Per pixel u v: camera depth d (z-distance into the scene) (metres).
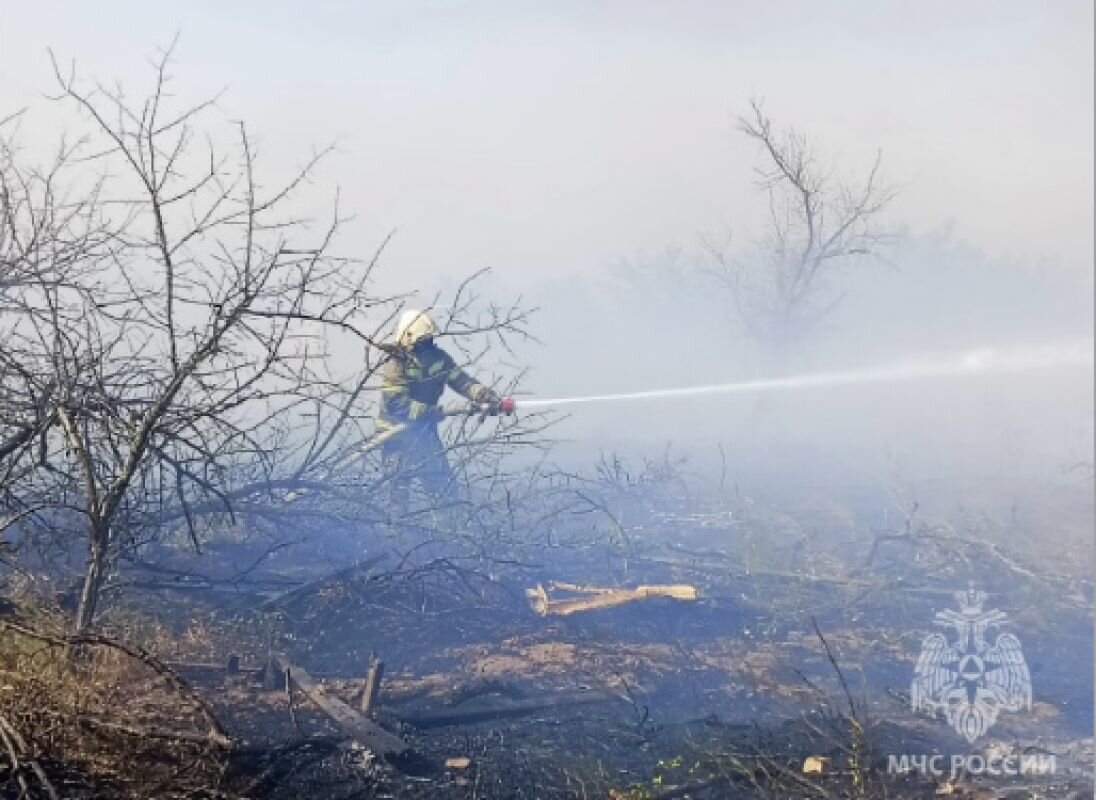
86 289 5.23
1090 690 5.30
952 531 8.05
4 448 4.93
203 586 5.98
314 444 6.36
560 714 4.82
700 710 4.93
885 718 4.85
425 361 7.28
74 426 4.59
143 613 5.46
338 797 3.92
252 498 6.47
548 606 6.09
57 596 5.20
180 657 5.11
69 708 3.71
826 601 6.52
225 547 6.80
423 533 6.88
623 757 4.38
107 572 5.38
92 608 4.71
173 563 6.47
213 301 5.09
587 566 7.16
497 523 7.37
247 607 5.80
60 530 5.66
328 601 5.88
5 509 5.56
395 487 6.83
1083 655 5.83
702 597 6.32
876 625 6.18
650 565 7.22
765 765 4.23
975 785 4.13
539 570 6.98
